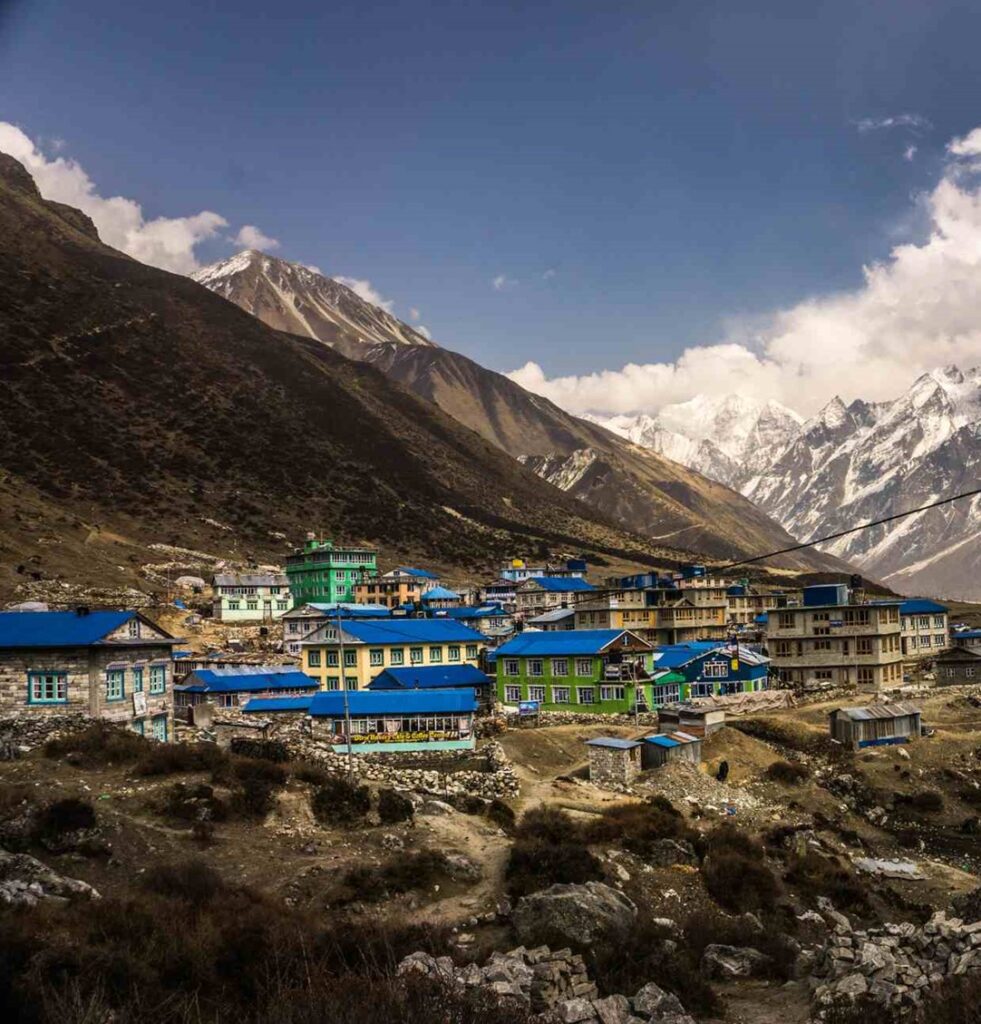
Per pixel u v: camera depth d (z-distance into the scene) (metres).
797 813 86.75
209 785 58.09
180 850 51.50
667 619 150.00
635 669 107.31
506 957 41.78
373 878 51.22
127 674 67.62
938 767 100.12
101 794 55.19
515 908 49.66
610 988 42.41
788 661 134.88
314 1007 30.38
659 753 87.62
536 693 110.44
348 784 62.94
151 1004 32.78
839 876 70.00
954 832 87.62
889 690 127.19
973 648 145.12
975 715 117.12
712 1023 41.81
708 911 57.12
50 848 48.78
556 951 43.78
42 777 56.41
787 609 135.75
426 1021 30.78
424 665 115.50
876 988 39.97
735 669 124.56
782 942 52.16
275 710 92.88
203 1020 33.09
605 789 82.06
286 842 54.91
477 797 72.50
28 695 63.91
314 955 38.78
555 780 82.56
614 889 54.44
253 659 135.25
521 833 62.47
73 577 179.75
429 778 75.94
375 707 86.75
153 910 40.69
